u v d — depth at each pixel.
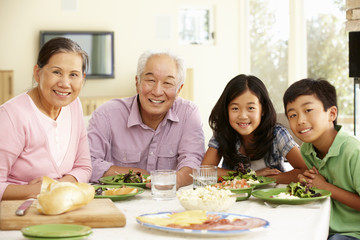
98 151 2.26
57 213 1.17
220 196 1.38
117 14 7.57
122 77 7.61
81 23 7.52
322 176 1.82
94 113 2.34
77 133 1.86
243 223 1.12
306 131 1.80
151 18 7.63
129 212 1.39
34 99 1.71
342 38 5.54
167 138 2.28
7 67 7.40
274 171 2.10
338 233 1.80
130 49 7.62
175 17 7.68
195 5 7.72
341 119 5.46
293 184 1.61
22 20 7.41
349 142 1.79
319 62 5.96
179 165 2.13
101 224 1.17
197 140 2.26
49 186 1.23
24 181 1.70
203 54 7.74
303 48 6.27
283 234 1.13
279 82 6.93
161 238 1.08
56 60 1.63
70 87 1.66
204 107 7.76
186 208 1.36
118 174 1.97
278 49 6.91
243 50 7.65
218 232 1.05
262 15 7.25
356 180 1.74
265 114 2.12
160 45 7.67
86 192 1.25
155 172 1.60
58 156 1.76
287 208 1.47
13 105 1.65
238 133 2.20
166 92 2.11
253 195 1.60
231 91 2.07
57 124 1.75
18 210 1.17
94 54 7.51
